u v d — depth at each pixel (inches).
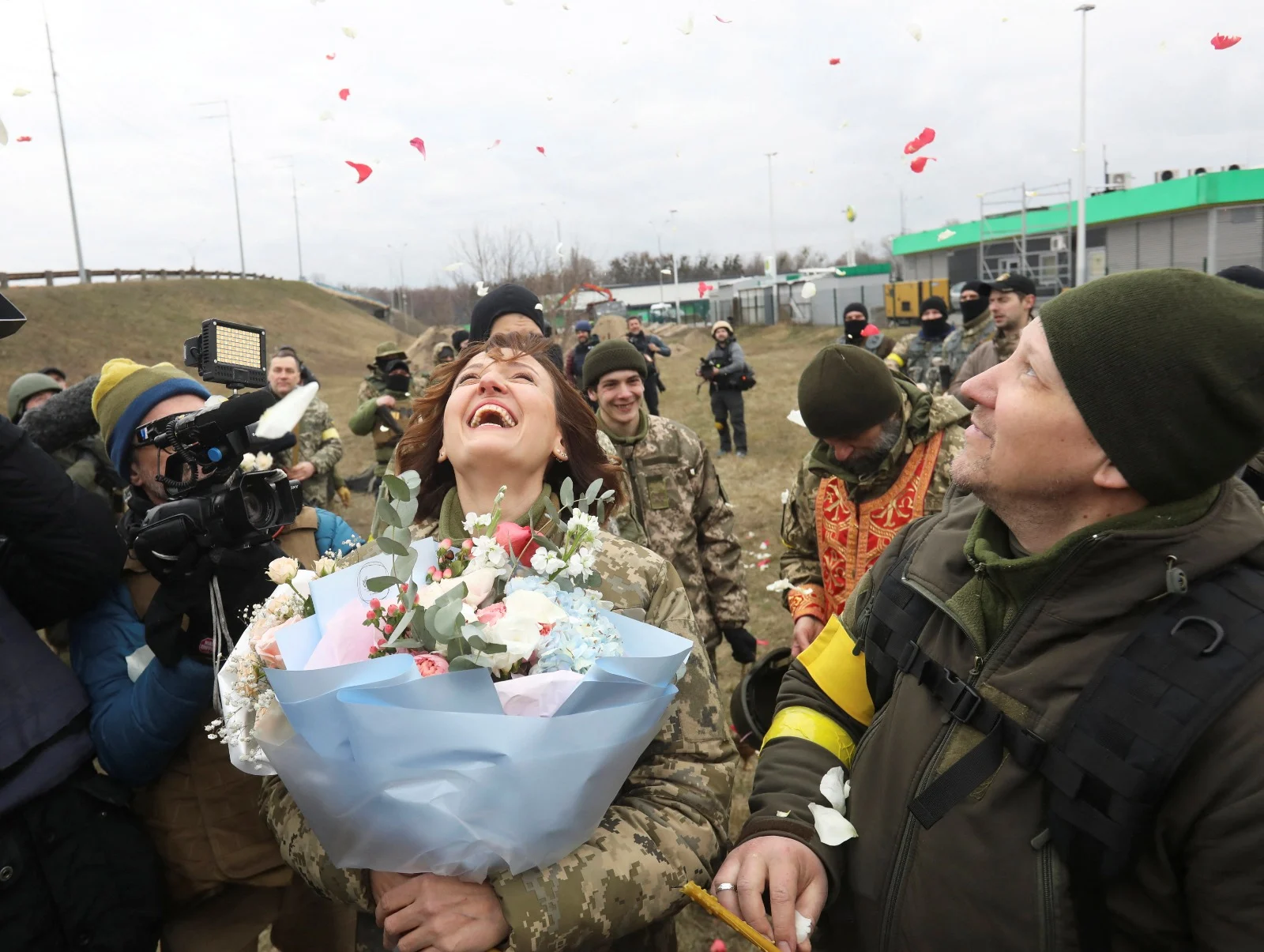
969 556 46.5
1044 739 40.8
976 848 42.3
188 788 71.4
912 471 96.4
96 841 64.4
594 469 65.1
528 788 43.3
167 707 63.6
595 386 120.6
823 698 57.7
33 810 61.9
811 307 1507.1
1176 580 38.9
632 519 92.0
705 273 2349.9
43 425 94.0
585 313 1205.1
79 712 65.1
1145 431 39.3
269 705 48.8
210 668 63.5
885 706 50.3
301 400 39.5
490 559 48.9
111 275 1776.6
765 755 56.4
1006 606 45.3
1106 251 1098.7
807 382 95.4
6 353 1299.2
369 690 42.3
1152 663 38.3
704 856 51.2
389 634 48.1
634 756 47.6
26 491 62.3
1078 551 41.1
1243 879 35.2
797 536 110.3
